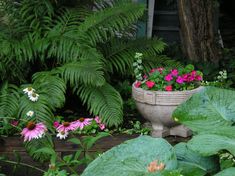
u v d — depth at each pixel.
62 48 5.02
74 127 4.31
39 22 5.37
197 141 1.99
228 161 2.17
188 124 2.20
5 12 5.37
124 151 2.01
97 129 4.78
